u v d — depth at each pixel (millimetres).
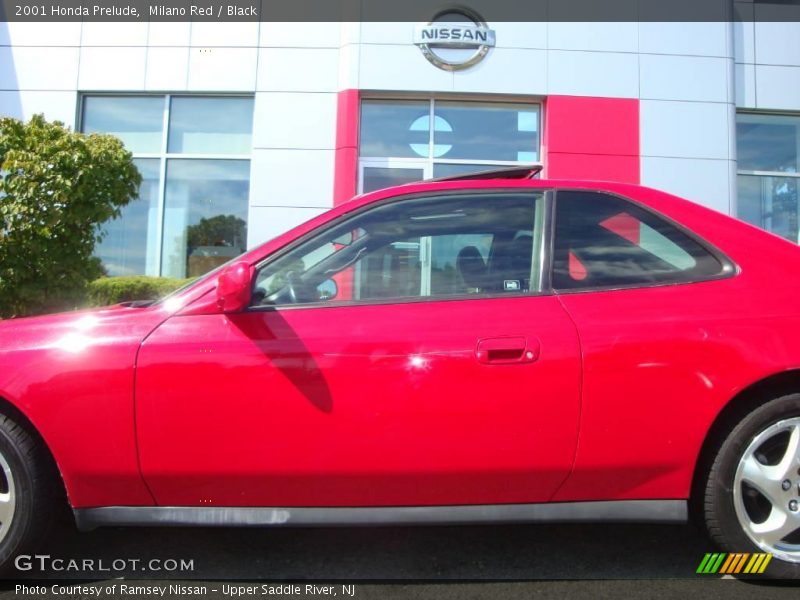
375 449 2311
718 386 2318
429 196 2705
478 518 2389
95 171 5531
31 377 2324
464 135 8211
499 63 7949
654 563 2713
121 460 2326
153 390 2312
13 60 8242
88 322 2484
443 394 2303
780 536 2387
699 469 2479
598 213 2662
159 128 8414
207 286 2514
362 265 2566
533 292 2486
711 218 2650
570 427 2318
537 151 8242
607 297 2457
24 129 5461
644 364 2320
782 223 8602
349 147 7902
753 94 8344
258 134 8039
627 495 2400
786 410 2369
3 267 5395
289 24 8062
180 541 2908
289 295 2502
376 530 3041
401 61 7902
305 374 2316
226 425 2314
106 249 8414
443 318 2400
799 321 2369
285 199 7992
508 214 2666
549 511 2402
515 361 2312
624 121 7996
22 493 2363
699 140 8031
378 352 2332
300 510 2387
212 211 8383
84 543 2873
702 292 2455
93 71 8227
